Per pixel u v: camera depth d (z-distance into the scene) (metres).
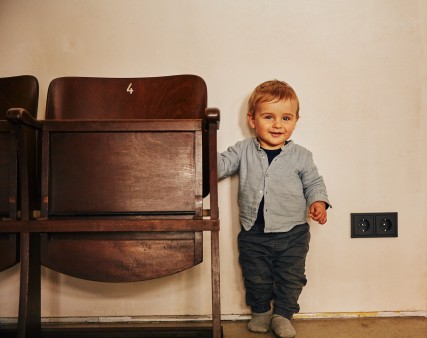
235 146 1.37
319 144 1.42
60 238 1.02
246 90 1.42
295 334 1.23
